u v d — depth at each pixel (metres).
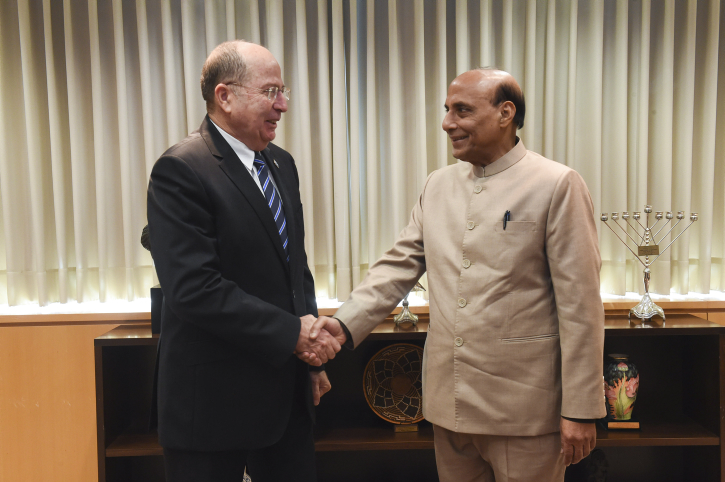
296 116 2.52
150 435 2.20
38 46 2.46
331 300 2.54
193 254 1.34
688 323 2.11
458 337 1.47
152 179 1.40
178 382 1.42
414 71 2.50
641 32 2.48
